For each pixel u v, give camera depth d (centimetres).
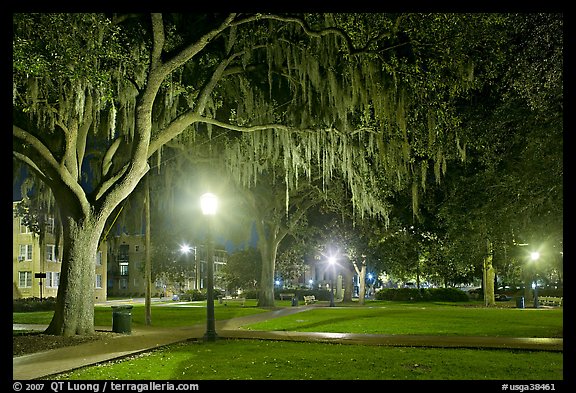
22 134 1725
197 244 5072
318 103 2462
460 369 1172
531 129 1716
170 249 6694
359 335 1880
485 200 2023
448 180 2381
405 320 2569
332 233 4441
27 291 5488
